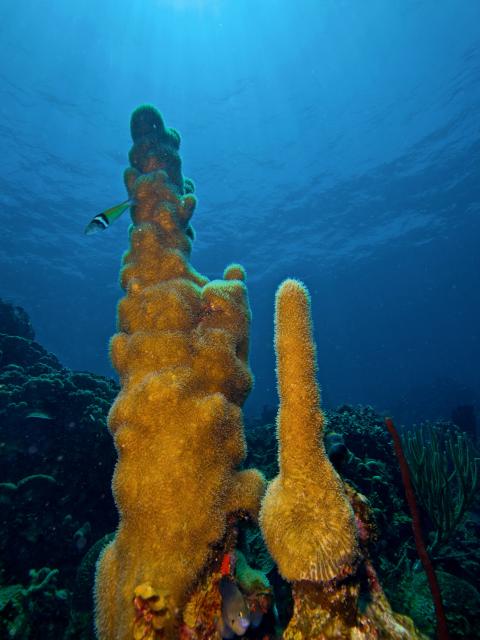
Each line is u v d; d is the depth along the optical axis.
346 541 1.69
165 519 2.06
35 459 5.38
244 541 2.53
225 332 2.79
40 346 9.62
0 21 20.70
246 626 1.94
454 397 26.06
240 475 2.46
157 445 2.26
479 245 36.91
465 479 4.80
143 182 3.59
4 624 3.44
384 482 5.43
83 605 3.88
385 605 2.01
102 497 5.42
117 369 2.90
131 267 3.23
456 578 4.03
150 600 1.78
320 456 1.85
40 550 4.70
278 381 1.99
